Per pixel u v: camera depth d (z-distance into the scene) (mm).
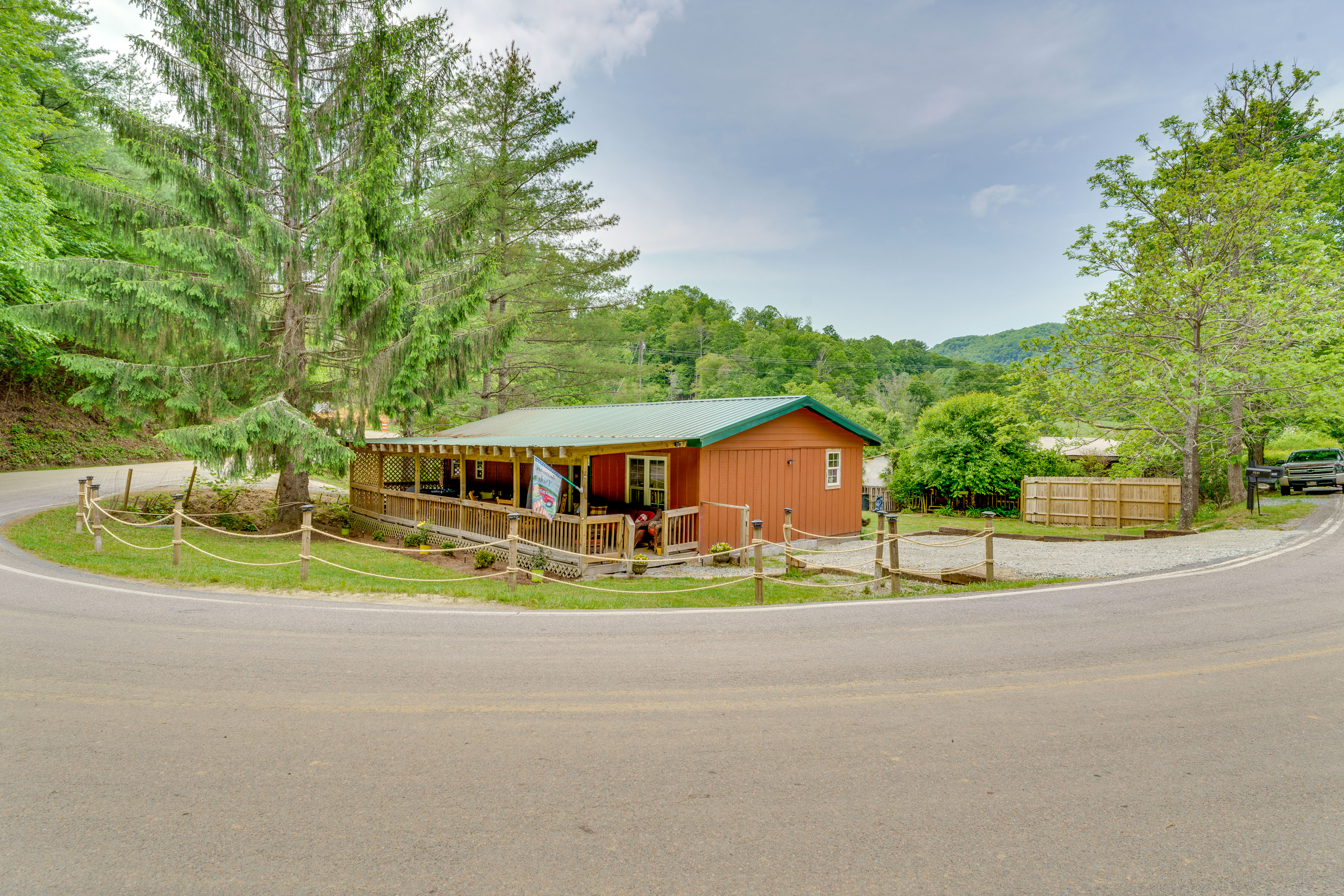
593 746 4109
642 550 13359
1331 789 3604
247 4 14273
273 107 14969
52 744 4031
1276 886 2797
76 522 12438
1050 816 3350
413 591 8719
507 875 2859
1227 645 6094
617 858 2986
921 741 4195
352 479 19203
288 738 4176
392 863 2934
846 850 3053
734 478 14266
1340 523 13742
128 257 21734
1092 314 16828
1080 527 21172
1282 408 16719
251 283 14055
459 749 4039
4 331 19734
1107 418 17578
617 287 26266
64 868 2854
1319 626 6645
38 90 20625
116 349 13930
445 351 15750
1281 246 15289
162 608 7371
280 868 2885
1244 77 19250
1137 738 4215
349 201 13367
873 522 21469
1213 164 17812
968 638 6414
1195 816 3346
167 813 3303
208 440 12789
